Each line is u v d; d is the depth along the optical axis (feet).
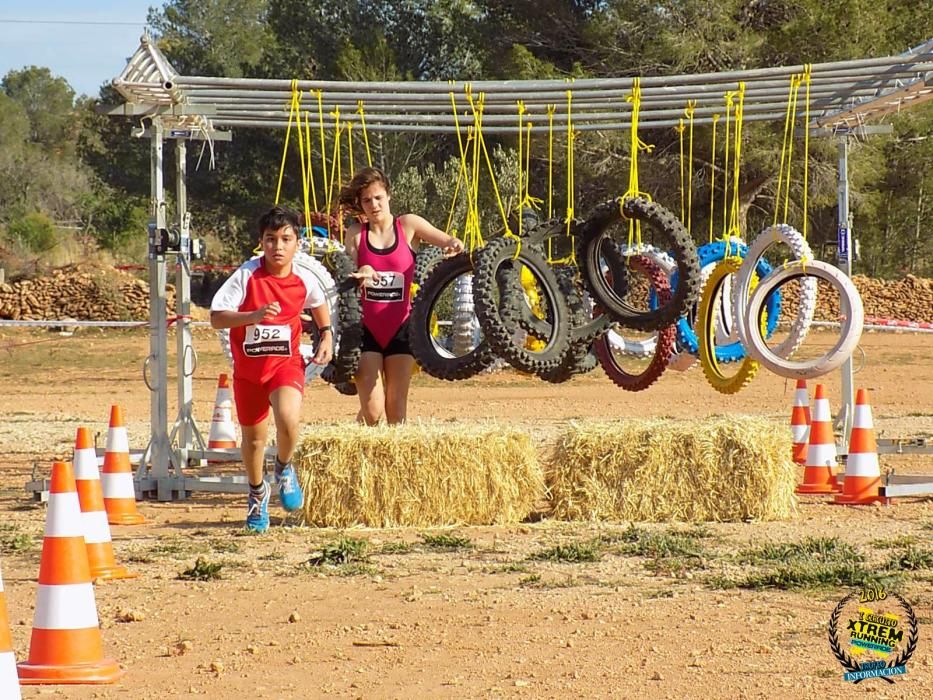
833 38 128.98
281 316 33.94
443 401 80.23
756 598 25.81
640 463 36.04
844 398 50.26
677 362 49.47
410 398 83.05
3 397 86.02
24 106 417.08
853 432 40.01
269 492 35.58
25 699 19.38
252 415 34.53
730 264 44.73
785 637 22.62
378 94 43.75
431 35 166.61
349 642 22.81
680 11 130.11
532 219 45.88
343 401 81.61
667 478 35.91
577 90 42.88
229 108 44.98
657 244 133.49
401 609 25.29
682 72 129.80
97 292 143.02
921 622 23.57
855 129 50.01
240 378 34.22
